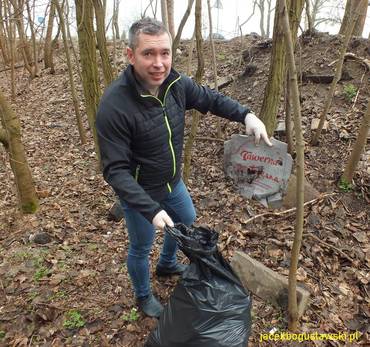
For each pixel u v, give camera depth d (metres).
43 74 9.20
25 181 3.60
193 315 1.76
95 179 4.35
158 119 1.79
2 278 2.75
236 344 1.73
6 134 3.42
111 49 8.60
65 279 2.71
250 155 2.35
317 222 3.09
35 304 2.48
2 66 10.77
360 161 3.60
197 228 1.83
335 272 2.68
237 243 2.97
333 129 3.99
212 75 6.04
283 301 2.38
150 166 1.91
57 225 3.43
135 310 2.42
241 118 2.08
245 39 7.55
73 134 5.93
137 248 2.13
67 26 5.00
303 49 5.23
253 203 3.41
